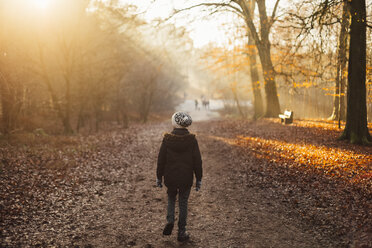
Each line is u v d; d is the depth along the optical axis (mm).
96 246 3455
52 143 10602
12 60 11594
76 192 5453
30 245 3379
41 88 16500
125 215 4461
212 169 7449
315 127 11695
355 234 3441
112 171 7281
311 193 4910
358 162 6129
